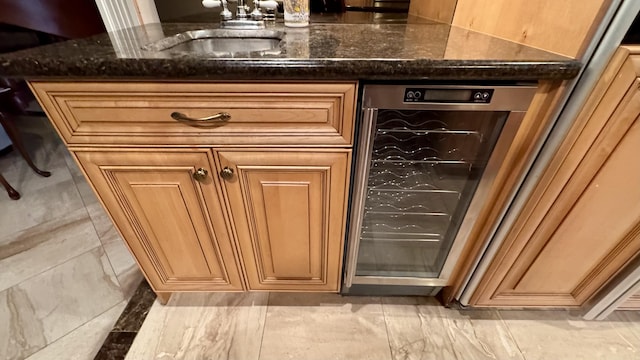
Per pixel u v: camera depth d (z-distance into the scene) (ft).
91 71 1.90
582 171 2.24
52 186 5.69
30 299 3.78
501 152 2.40
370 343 3.40
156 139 2.27
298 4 3.17
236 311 3.69
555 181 2.33
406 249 3.53
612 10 1.74
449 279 3.44
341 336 3.46
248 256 3.15
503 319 3.63
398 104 2.14
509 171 2.52
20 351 3.27
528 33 2.37
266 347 3.36
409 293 3.76
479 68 1.92
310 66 1.91
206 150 2.33
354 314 3.68
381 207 3.13
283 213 2.77
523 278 3.10
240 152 2.35
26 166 6.20
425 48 2.32
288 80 2.02
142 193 2.60
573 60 1.96
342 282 3.56
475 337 3.45
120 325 3.52
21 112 5.97
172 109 2.15
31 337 3.40
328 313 3.68
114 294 3.85
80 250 4.45
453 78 1.97
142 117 2.18
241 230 2.90
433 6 4.01
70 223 4.90
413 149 2.66
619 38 1.77
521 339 3.43
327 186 2.55
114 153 2.34
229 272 3.32
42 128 7.48
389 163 2.79
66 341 3.37
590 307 3.41
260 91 2.07
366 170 2.48
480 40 2.64
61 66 1.86
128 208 2.69
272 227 2.89
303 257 3.17
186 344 3.36
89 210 5.17
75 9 5.36
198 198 2.64
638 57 1.77
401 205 3.11
